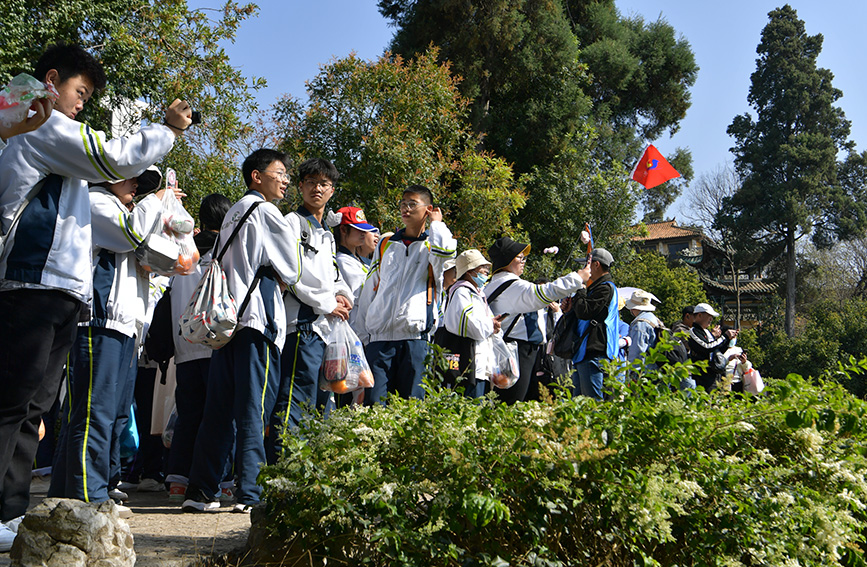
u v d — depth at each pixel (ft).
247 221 14.49
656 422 9.28
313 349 15.49
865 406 10.20
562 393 10.37
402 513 8.61
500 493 8.85
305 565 8.87
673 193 106.63
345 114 51.19
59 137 9.78
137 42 38.06
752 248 159.94
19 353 9.46
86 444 12.42
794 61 161.79
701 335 29.40
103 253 12.76
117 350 12.81
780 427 10.73
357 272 19.07
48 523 8.05
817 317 143.54
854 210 159.33
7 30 33.09
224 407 14.71
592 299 22.97
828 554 9.84
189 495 14.70
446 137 54.85
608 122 91.66
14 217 9.62
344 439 9.17
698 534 9.57
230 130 41.75
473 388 18.13
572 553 9.31
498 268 21.35
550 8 78.95
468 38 74.13
